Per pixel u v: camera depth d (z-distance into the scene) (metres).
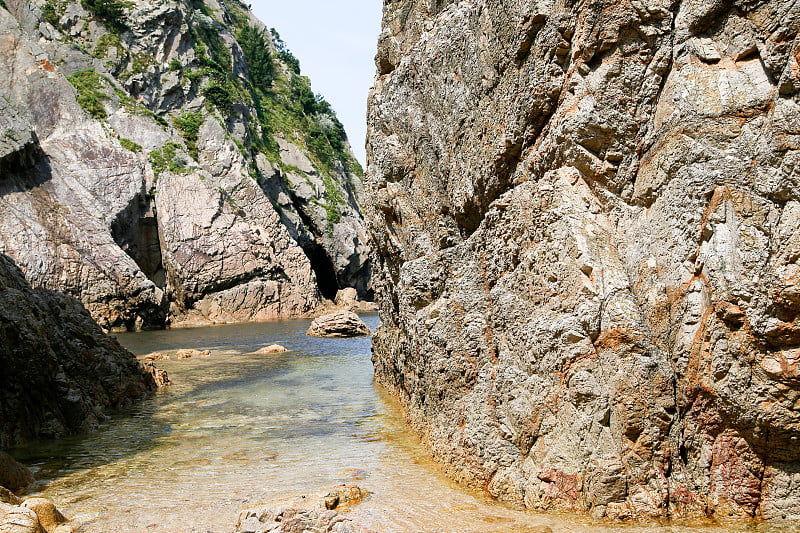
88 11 60.03
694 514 6.80
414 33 12.74
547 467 7.41
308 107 90.31
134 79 58.28
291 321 48.56
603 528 6.61
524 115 8.49
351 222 73.44
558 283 7.77
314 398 15.45
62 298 15.74
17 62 50.44
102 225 45.16
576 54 7.79
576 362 7.42
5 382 11.58
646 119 7.64
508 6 8.70
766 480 6.71
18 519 6.71
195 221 51.44
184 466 9.90
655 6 7.39
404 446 10.68
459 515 7.27
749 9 6.93
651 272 7.33
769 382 6.41
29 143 43.56
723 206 6.76
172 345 30.61
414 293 10.52
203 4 81.75
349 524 6.82
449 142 10.54
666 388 7.05
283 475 9.23
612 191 7.83
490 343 9.26
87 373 14.56
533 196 8.35
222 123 60.91
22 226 41.19
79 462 10.34
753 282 6.42
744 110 6.86
